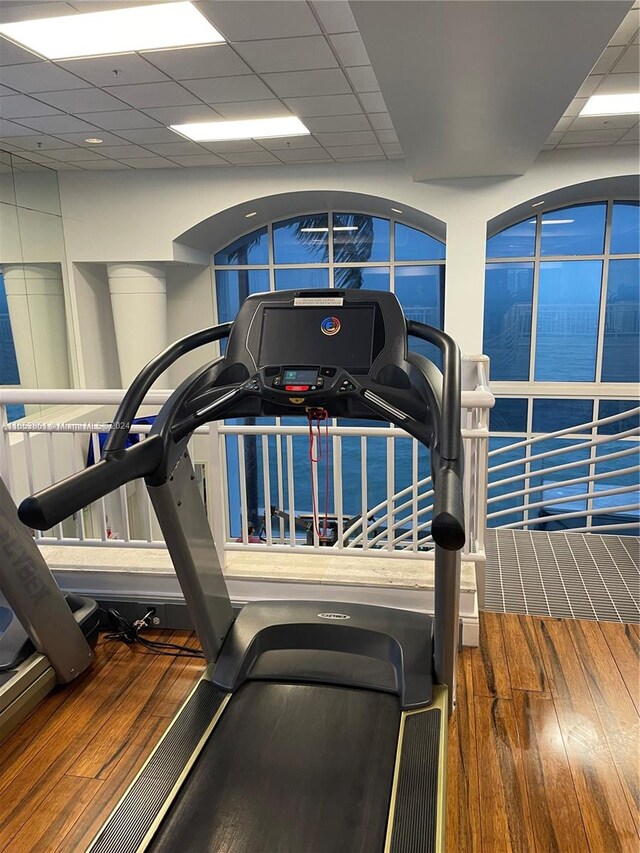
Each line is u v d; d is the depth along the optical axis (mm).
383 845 1503
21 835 1946
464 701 2494
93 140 5934
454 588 1799
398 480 8438
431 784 1662
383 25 2693
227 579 3057
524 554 3807
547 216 7938
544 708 2447
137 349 7793
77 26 3521
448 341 1757
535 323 8227
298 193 7242
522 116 4281
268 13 3320
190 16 3406
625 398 8070
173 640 3055
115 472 1661
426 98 3830
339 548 2986
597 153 6574
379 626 2299
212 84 4438
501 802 2023
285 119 5340
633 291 7957
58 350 7277
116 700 2604
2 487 2459
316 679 2156
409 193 7016
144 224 7391
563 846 1867
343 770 1762
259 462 8703
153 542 3156
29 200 6711
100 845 1535
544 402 8344
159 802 1661
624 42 3795
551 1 2451
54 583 2631
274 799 1663
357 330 1839
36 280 6750
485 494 2928
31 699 2512
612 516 8820
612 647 2834
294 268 8523
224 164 7035
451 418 1556
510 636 2934
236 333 1941
